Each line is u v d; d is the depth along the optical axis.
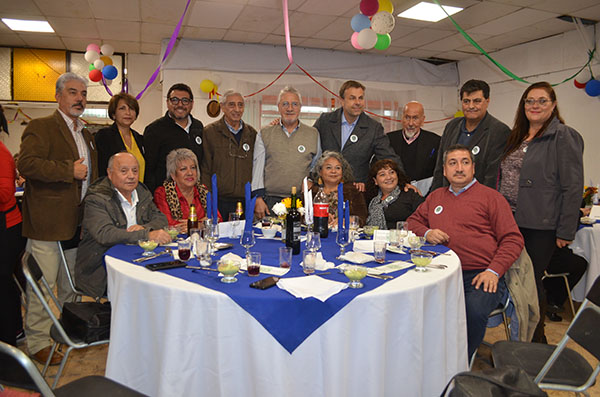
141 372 1.62
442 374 1.67
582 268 3.24
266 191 3.53
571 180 2.46
